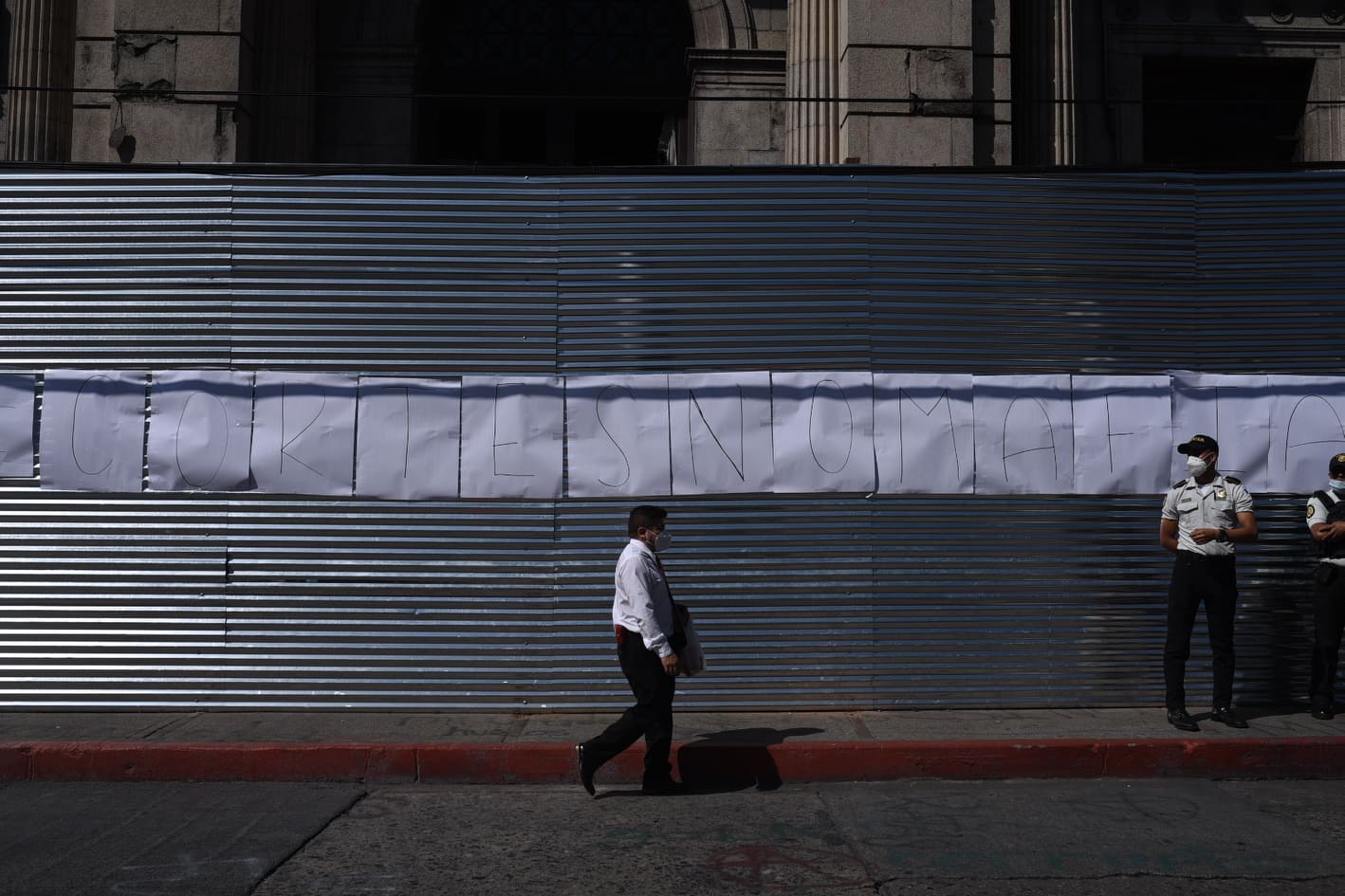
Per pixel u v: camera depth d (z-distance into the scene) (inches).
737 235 314.7
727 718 296.5
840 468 307.9
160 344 310.3
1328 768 263.7
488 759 261.3
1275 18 541.3
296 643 302.0
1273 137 548.1
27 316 309.6
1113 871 195.8
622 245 314.3
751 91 509.7
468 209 313.9
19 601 301.7
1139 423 313.3
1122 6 537.6
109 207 312.2
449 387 309.3
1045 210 318.0
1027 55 477.1
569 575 305.0
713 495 307.7
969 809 237.3
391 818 231.5
